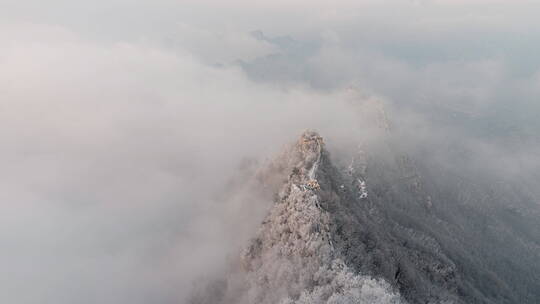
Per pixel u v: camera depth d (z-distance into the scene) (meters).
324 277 69.06
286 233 85.19
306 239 79.25
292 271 73.50
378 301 62.34
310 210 87.81
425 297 90.81
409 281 92.38
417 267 108.94
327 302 61.19
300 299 64.75
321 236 80.12
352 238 89.19
